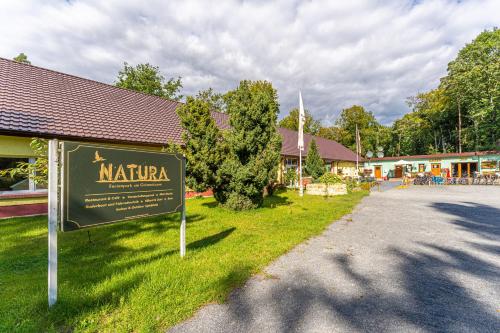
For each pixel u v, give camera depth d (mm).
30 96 10320
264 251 4805
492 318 2682
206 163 8516
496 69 29219
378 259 4508
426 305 2957
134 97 15922
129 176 3723
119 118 12469
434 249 5066
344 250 5012
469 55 33906
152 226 6973
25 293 3143
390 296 3172
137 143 11492
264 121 9352
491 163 27281
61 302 2861
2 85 10031
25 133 8289
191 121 8500
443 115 40438
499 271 3959
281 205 10852
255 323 2588
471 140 35219
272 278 3711
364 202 12305
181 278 3523
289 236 5863
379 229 6754
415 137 46625
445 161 31234
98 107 12414
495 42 31312
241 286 3443
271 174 9750
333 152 33562
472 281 3602
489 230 6613
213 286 3336
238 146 9086
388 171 36969
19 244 5355
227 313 2773
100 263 4203
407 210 9875
